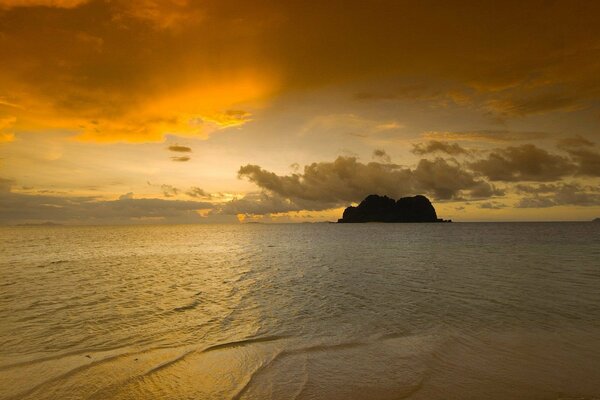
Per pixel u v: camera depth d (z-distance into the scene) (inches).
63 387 315.3
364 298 710.5
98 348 417.4
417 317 561.6
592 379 333.1
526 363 372.5
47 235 4539.9
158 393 305.6
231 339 453.4
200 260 1520.7
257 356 393.7
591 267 1179.3
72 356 390.3
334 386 319.0
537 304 646.5
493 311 597.6
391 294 749.9
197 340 449.1
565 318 550.9
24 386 317.1
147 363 371.2
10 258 1614.2
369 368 359.9
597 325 511.8
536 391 308.3
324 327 508.1
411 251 1927.9
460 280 931.3
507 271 1098.1
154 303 664.4
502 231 5147.6
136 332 481.7
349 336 466.0
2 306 637.9
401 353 403.2
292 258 1601.9
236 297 722.8
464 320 542.0
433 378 335.6
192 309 617.9
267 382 327.0
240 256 1711.4
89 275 1051.9
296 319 552.7
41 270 1173.1
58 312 592.7
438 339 452.4
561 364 369.4
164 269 1205.7
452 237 3531.0
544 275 1008.2
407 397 298.2
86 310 607.8
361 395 301.7
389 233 4877.0
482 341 444.5
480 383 324.8
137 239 3538.4
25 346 423.2
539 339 451.2
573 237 3287.4
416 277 992.9
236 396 300.0
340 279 968.3
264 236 4296.3
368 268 1215.6
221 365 367.2
